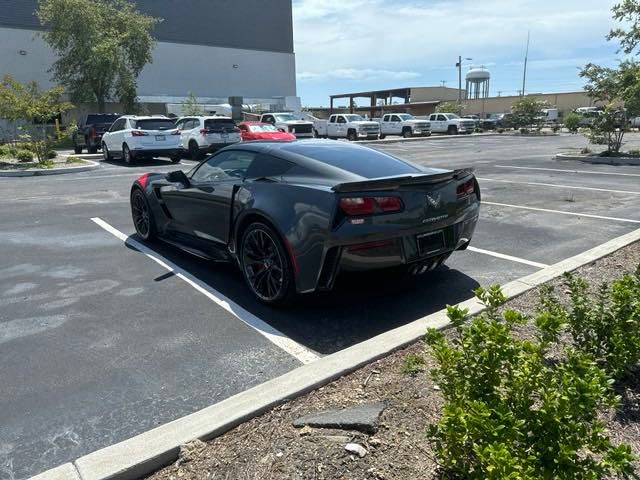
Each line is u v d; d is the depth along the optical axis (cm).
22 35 4041
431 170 483
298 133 2689
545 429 199
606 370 291
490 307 265
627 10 1543
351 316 427
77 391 316
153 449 245
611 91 1620
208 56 5088
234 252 485
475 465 204
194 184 545
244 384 323
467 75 7169
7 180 1376
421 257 422
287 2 5603
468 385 221
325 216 388
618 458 187
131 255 615
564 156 1719
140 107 3906
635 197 955
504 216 804
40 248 651
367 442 250
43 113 1698
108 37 3497
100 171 1598
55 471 233
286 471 232
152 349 371
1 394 314
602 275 487
